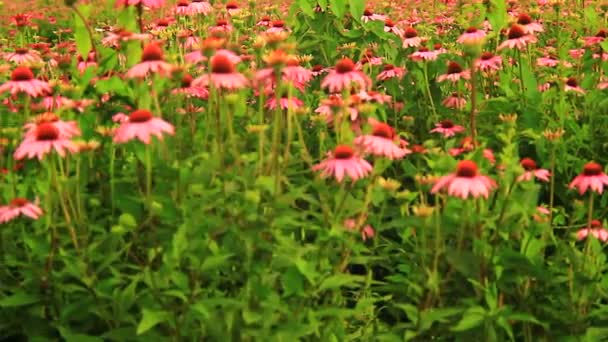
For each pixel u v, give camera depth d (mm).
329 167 2082
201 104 2672
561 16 4219
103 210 2248
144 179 2234
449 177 2076
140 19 2537
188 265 2041
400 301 2281
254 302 2000
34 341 2051
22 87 2279
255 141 2281
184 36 3121
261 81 2186
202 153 2127
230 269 2104
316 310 2111
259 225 2012
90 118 2354
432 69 3076
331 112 2201
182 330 1971
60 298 2072
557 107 2875
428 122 2887
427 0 5359
